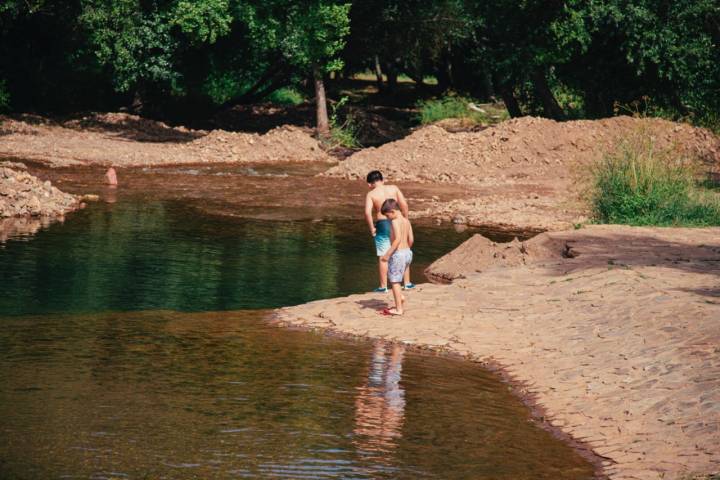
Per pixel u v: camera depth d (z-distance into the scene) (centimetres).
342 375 867
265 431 693
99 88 4369
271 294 1293
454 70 5750
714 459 621
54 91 4219
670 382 787
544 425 737
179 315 1132
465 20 3959
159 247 1641
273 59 4269
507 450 673
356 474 609
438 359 940
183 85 4441
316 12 3556
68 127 3691
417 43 4500
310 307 1166
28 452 628
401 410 763
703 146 2967
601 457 659
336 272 1466
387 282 1384
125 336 1002
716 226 1773
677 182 1947
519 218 2105
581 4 3481
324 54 3647
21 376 822
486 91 5369
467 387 842
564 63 3800
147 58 3766
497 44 3797
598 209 1950
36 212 1953
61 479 579
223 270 1458
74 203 2102
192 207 2156
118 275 1389
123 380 820
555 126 3088
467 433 710
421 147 3070
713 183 2414
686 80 3572
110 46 3731
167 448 646
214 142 3422
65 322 1070
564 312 1084
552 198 2447
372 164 2967
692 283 1164
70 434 669
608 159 2009
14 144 3116
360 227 1959
